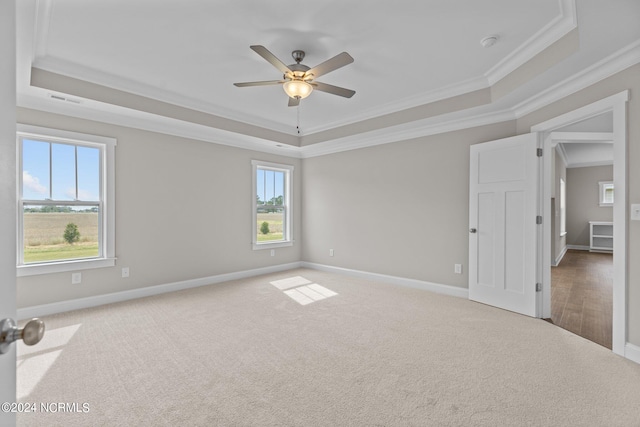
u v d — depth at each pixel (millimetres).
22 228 3211
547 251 3281
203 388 1990
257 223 5426
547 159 3271
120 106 3398
